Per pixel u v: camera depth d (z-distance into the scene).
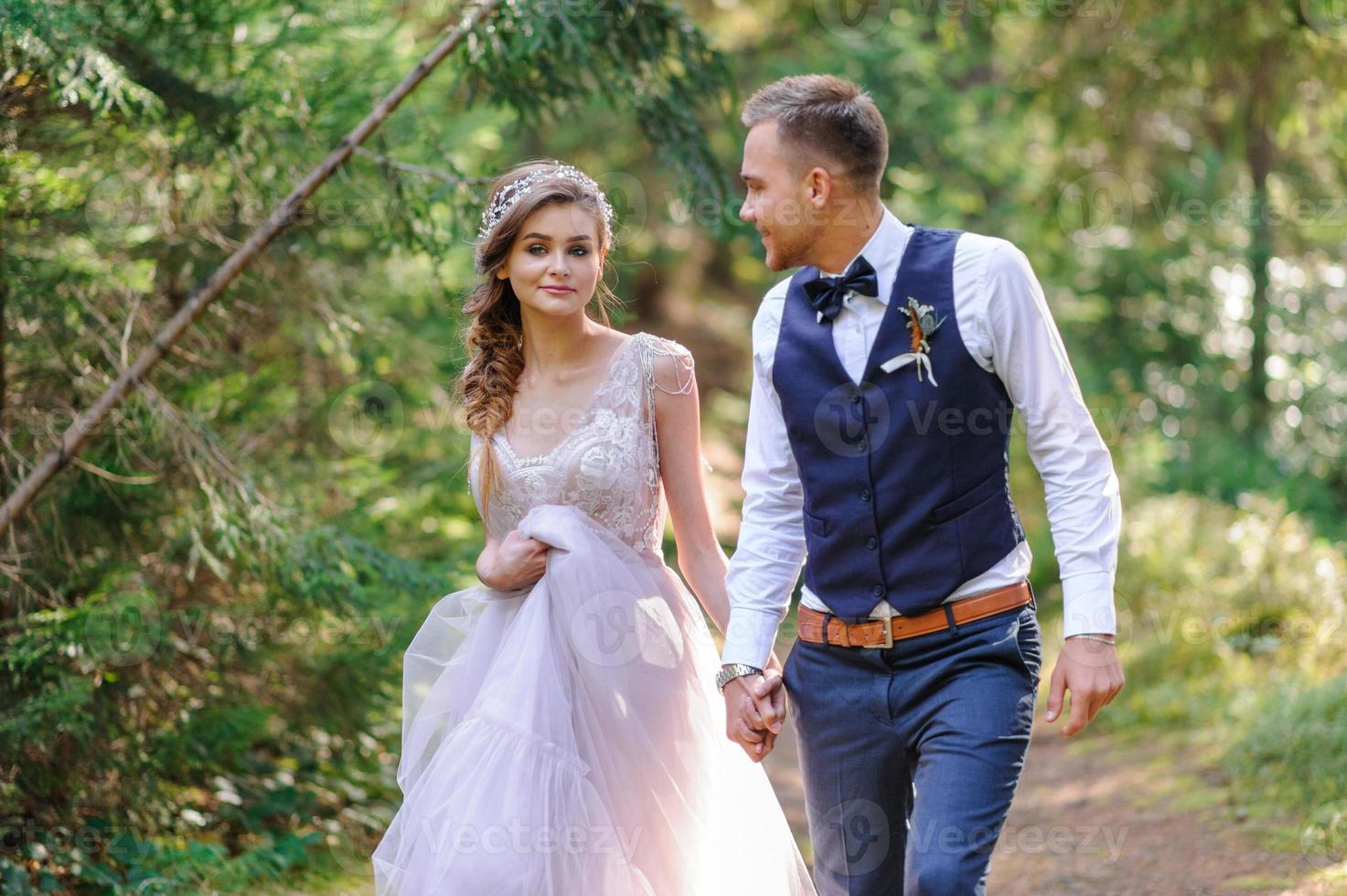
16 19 5.15
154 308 6.77
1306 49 9.69
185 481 6.47
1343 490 15.59
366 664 6.86
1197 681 9.07
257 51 6.60
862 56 14.24
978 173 15.09
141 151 6.51
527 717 3.96
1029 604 3.68
